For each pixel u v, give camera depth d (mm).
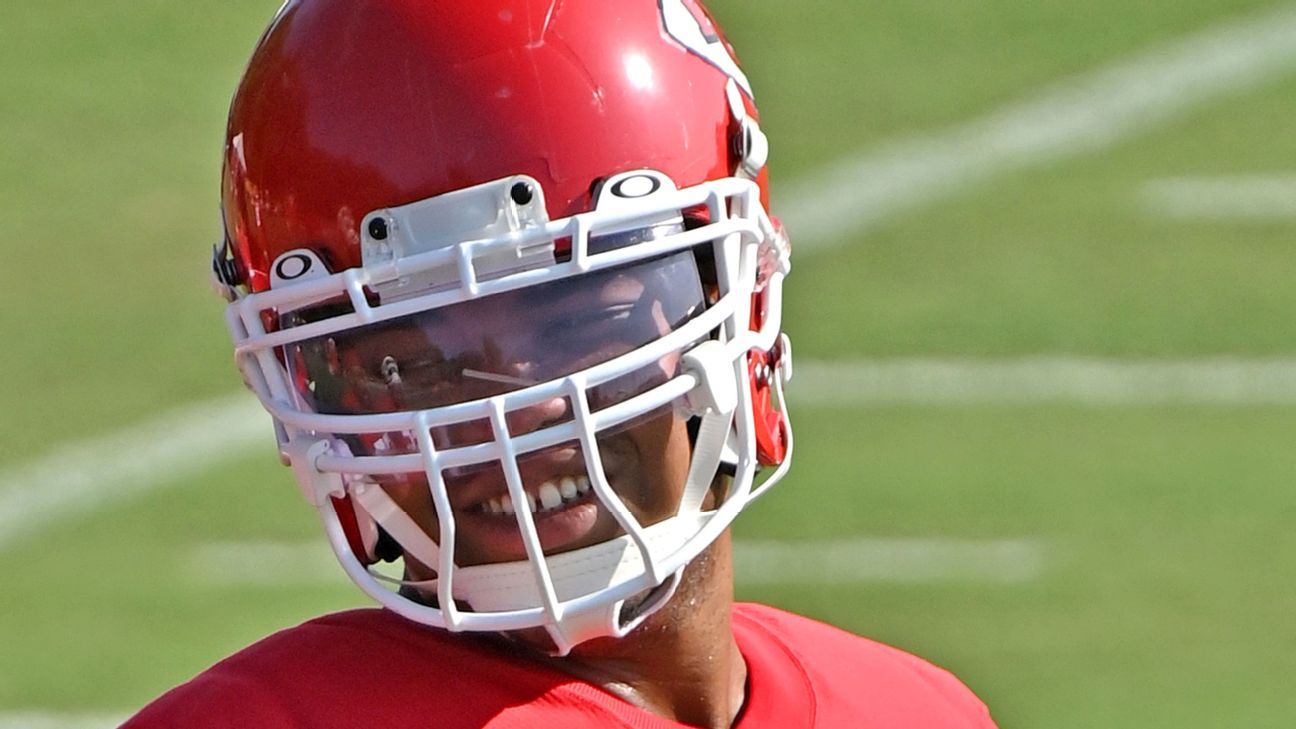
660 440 6266
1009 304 22891
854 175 26734
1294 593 17062
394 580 6344
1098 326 22344
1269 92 28516
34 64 30047
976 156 27125
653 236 6254
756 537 17891
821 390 21016
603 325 6152
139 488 19734
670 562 6070
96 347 22734
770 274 7004
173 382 22000
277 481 19734
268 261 6461
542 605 5930
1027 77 29359
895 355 21781
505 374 6105
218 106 28875
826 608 16609
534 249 6082
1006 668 15852
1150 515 18375
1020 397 20750
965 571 17344
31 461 20438
